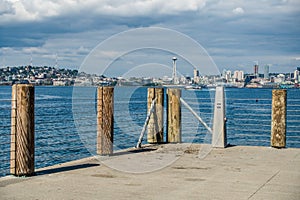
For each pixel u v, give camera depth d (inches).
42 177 238.5
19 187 215.5
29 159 239.8
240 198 198.8
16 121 237.1
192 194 205.6
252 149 346.3
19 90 236.7
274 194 206.4
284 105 349.7
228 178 241.0
